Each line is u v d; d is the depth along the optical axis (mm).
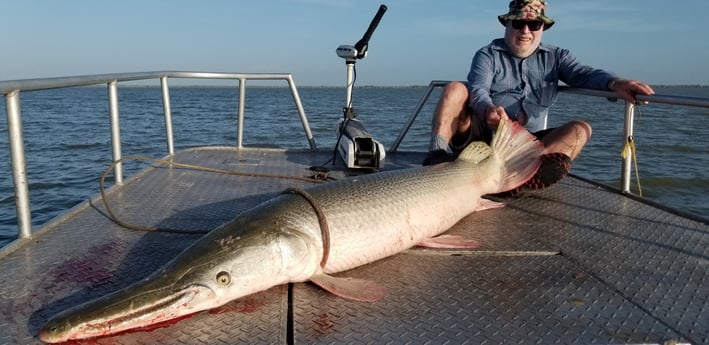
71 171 12242
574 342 2221
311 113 35875
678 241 3447
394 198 3244
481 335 2275
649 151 16016
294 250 2674
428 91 6508
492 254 3240
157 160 4711
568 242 3438
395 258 3189
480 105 4723
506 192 4398
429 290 2730
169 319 2326
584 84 4930
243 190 4590
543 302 2592
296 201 2934
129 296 2275
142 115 32875
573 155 4613
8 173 11711
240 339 2211
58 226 3543
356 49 5973
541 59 5223
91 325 2139
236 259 2510
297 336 2250
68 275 2771
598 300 2611
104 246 3193
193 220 3709
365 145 5434
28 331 2223
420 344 2195
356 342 2207
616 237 3527
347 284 2732
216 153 6441
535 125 5340
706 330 2318
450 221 3646
